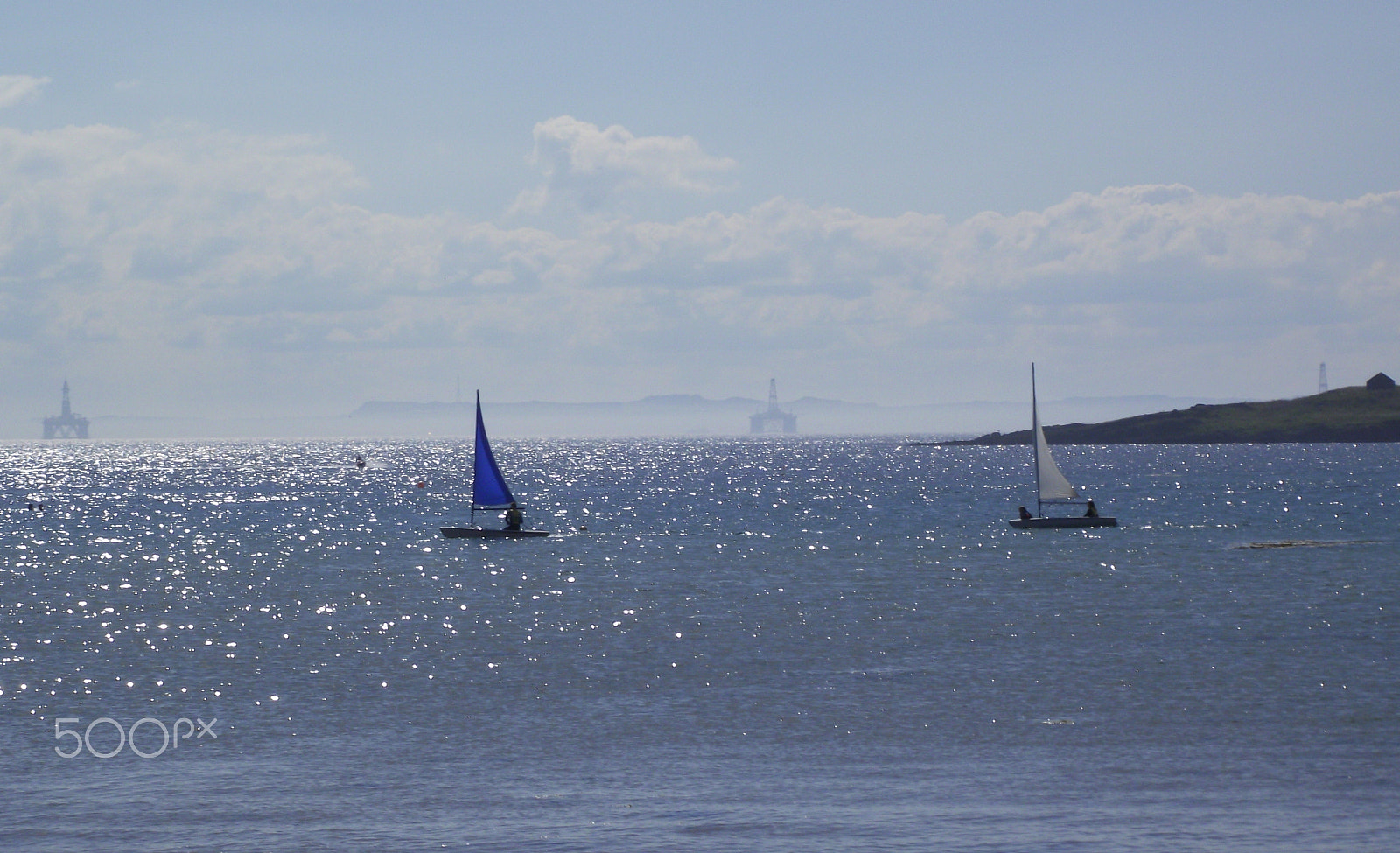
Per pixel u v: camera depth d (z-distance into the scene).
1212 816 52.84
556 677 81.19
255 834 52.03
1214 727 66.75
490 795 56.75
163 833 52.22
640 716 70.69
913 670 82.31
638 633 98.00
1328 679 77.81
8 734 67.75
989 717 69.44
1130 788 56.75
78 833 52.31
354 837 51.53
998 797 55.72
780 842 50.41
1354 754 61.44
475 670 83.69
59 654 90.56
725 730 67.62
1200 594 117.00
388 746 64.88
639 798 56.16
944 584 128.38
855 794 56.31
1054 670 81.69
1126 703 72.12
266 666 85.69
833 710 71.69
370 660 87.69
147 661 87.75
